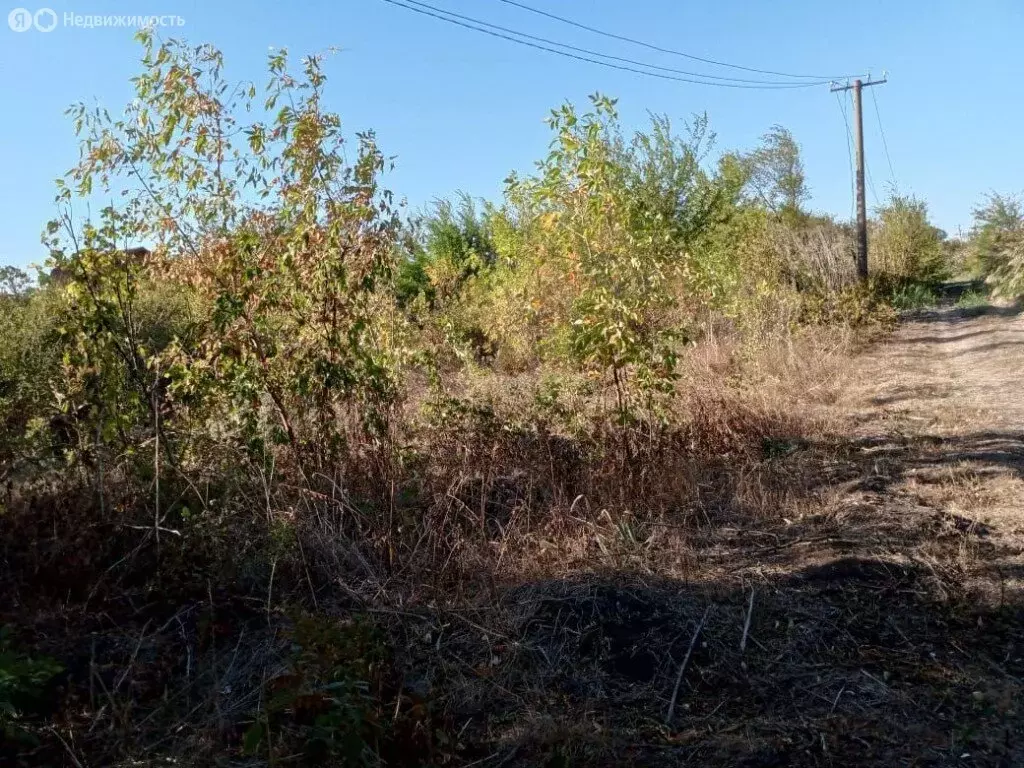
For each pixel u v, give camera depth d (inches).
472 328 557.6
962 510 224.5
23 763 125.9
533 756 127.1
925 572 183.5
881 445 306.7
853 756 125.2
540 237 281.7
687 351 398.6
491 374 358.3
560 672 149.6
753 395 335.9
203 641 160.6
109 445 205.2
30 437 198.5
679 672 147.6
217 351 210.2
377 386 211.8
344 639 132.0
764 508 230.1
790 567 190.7
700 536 212.8
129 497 197.8
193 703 142.6
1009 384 438.9
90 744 131.2
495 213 616.7
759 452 287.0
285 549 178.9
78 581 177.2
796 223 1143.6
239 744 130.0
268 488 192.1
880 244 1133.1
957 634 160.4
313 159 211.8
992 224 1190.9
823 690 143.7
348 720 114.8
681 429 277.1
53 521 186.4
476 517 209.6
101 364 203.5
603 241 257.8
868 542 199.9
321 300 211.6
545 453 246.7
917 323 855.1
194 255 219.6
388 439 214.2
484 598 173.8
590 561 191.8
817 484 255.0
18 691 134.2
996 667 147.9
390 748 121.3
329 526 190.7
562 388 279.6
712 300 347.3
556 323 293.0
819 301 677.3
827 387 431.8
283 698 119.4
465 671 150.9
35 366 265.4
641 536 209.3
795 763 124.1
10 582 173.8
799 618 167.5
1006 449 291.6
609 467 239.6
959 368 521.0
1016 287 901.8
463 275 721.6
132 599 177.3
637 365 257.1
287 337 213.5
